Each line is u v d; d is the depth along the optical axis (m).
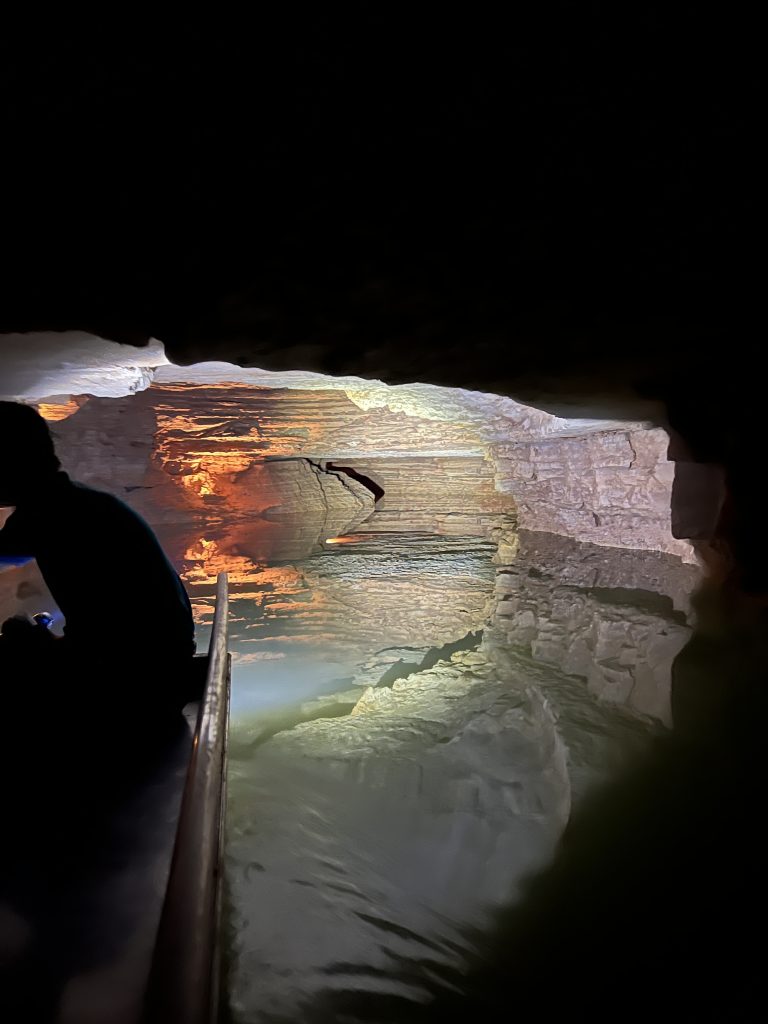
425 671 7.45
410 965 2.83
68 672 1.98
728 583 4.96
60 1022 1.15
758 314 2.69
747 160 1.78
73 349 3.15
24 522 1.89
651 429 7.23
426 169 1.78
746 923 2.81
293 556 12.66
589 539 9.24
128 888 1.46
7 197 1.74
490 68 1.51
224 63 1.46
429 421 12.28
